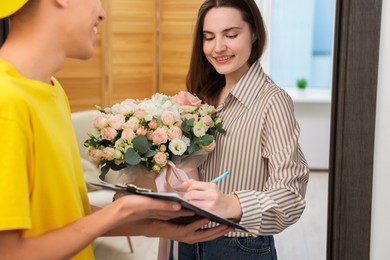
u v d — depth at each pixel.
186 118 1.55
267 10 5.45
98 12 1.09
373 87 1.72
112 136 1.50
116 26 4.82
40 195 0.98
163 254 1.79
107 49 4.83
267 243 1.58
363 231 1.80
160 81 5.10
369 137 1.75
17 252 0.94
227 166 1.57
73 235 0.99
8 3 0.97
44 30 1.02
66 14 1.03
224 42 1.56
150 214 1.04
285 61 5.76
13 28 1.03
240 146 1.55
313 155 5.57
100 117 1.54
